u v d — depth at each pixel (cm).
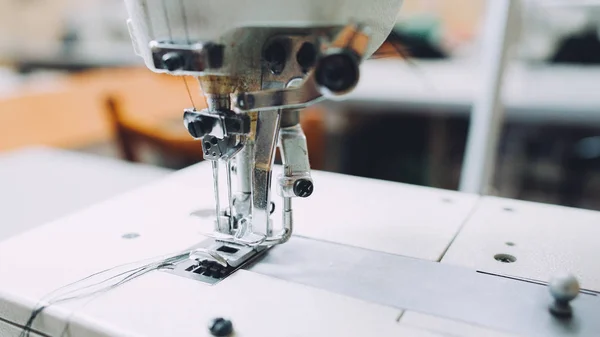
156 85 230
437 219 75
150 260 62
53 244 66
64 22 297
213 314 51
